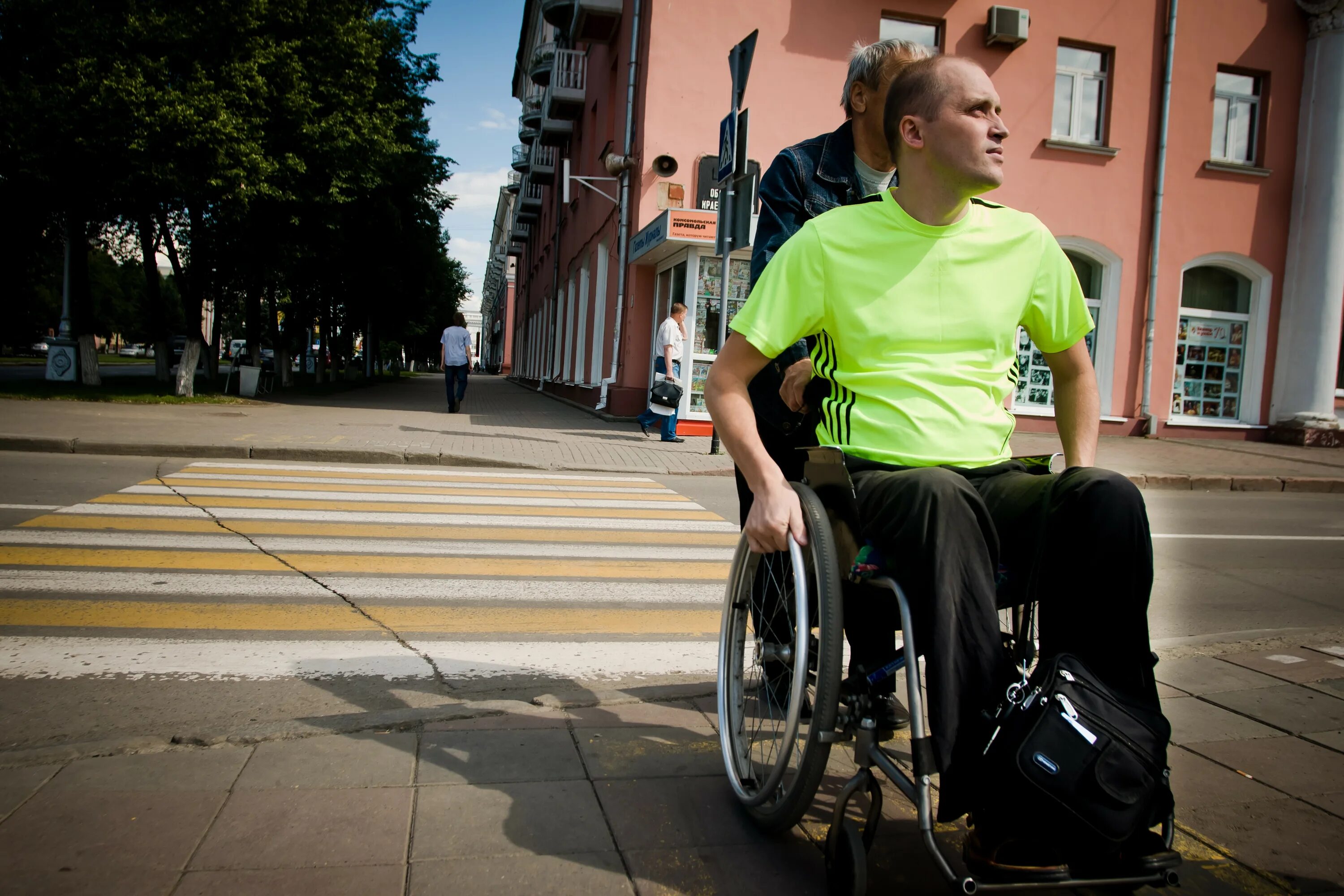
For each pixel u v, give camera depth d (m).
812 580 2.08
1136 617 1.82
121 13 15.97
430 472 9.45
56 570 4.77
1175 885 1.70
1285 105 16.91
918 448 2.07
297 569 5.03
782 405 2.51
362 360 44.84
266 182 16.98
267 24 17.22
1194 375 17.14
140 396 16.98
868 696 2.00
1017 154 16.09
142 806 2.24
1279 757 2.73
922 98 2.00
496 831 2.17
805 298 2.13
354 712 3.05
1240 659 3.75
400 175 24.84
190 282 18.48
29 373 30.95
